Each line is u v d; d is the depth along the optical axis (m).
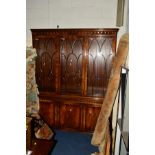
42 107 3.80
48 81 3.76
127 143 1.73
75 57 3.59
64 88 3.73
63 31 3.48
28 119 1.88
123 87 2.16
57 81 3.67
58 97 3.69
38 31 3.57
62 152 3.07
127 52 2.13
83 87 3.58
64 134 3.68
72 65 3.63
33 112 2.20
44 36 3.60
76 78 3.66
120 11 3.34
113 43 3.38
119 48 2.27
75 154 3.02
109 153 2.14
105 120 2.33
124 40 2.20
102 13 3.58
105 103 2.33
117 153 2.32
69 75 3.67
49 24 3.84
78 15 3.68
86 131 3.70
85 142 3.39
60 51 3.59
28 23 3.91
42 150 1.81
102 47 3.45
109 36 3.37
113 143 2.44
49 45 3.64
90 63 3.54
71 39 3.52
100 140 2.41
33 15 3.87
